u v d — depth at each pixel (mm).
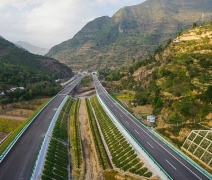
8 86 136750
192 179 45531
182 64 119625
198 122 72375
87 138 80312
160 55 165750
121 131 74875
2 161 52156
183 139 65250
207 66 108312
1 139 74188
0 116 98250
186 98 89375
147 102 113562
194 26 172250
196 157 55906
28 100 131250
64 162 59094
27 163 51281
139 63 196625
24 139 66062
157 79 128000
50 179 48031
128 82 178500
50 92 148625
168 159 54688
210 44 130250
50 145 64062
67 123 94812
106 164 59750
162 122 81438
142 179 48219
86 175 55938
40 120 86188
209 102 80625
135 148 60906
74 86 189375
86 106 125750
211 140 55844
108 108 106750
